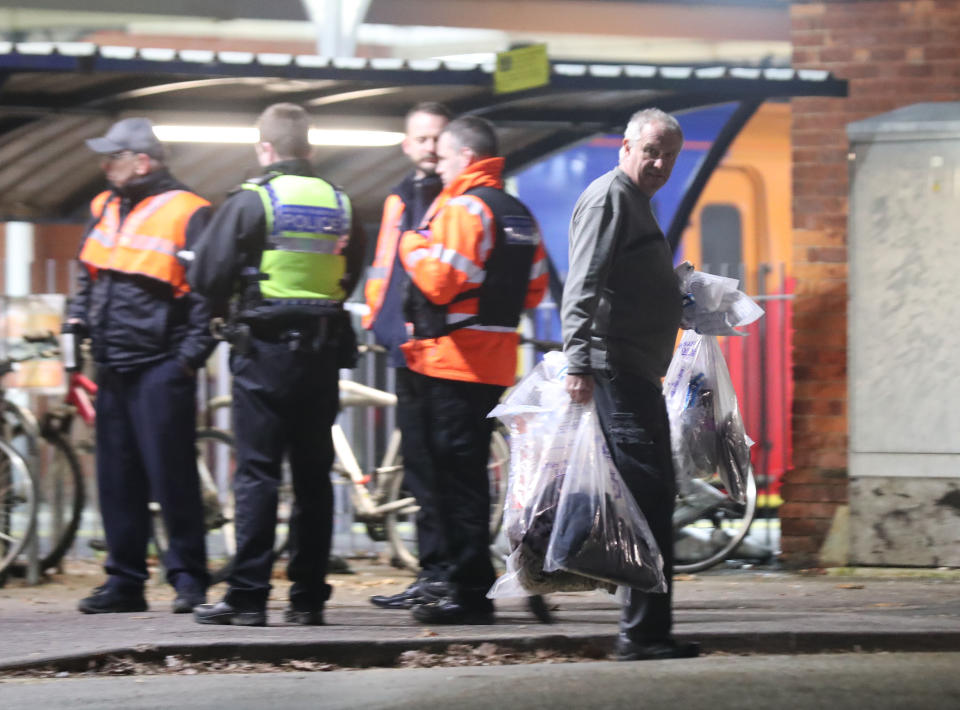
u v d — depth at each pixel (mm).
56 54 28672
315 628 21875
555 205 44531
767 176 45812
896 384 31469
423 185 24109
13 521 30391
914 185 31312
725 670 18219
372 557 34312
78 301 25297
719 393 20562
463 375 22219
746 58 50938
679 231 35281
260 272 21578
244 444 21891
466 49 49812
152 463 24328
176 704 16688
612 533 18594
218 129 32750
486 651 20062
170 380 24219
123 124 24281
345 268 22422
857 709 15891
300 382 21594
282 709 16297
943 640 20516
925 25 32156
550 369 19484
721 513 31859
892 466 31500
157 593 28516
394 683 17812
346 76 29797
